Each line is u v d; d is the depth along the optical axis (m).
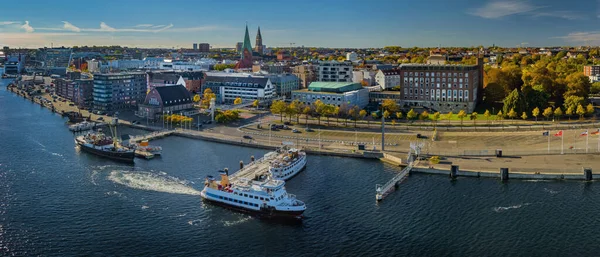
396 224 184.12
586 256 158.88
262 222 189.50
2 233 176.75
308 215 193.88
